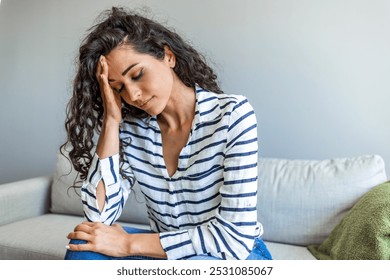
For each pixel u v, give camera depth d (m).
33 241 1.67
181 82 1.10
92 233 1.01
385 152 1.77
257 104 1.93
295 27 1.83
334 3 1.76
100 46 0.99
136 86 0.98
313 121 1.85
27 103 2.41
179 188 1.10
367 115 1.78
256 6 1.87
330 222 1.57
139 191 1.87
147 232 1.20
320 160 1.70
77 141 1.16
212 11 1.95
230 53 1.94
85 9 2.20
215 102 1.07
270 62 1.88
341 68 1.79
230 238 0.99
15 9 2.37
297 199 1.61
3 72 2.44
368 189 1.55
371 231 1.26
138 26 0.99
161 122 1.12
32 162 2.46
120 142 1.16
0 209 1.90
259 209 1.66
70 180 2.00
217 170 1.06
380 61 1.73
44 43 2.32
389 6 1.70
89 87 1.08
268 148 1.94
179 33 2.01
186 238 1.01
